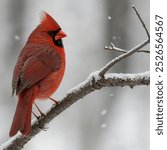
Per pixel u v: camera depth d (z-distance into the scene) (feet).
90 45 70.18
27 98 32.22
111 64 28.50
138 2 70.28
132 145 55.57
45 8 77.51
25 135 29.35
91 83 29.12
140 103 61.31
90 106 61.36
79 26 74.69
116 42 65.92
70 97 29.71
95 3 75.25
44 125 30.25
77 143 58.85
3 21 70.59
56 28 35.24
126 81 28.58
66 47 72.13
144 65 65.05
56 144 57.52
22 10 71.31
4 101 63.41
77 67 69.36
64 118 60.95
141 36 67.36
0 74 66.54
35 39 35.22
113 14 66.18
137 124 58.54
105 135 59.11
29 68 33.47
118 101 61.67
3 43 69.56
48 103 61.67
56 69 34.30
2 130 58.54
